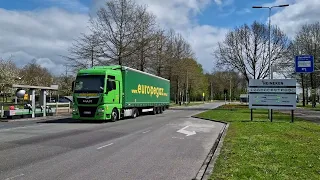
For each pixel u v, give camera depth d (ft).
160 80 109.81
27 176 22.34
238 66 169.37
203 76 295.48
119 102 73.46
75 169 24.58
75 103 66.85
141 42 122.42
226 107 155.22
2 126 59.06
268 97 70.03
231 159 27.25
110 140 40.88
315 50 167.73
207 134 49.55
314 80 183.93
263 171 22.68
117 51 118.21
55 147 34.68
